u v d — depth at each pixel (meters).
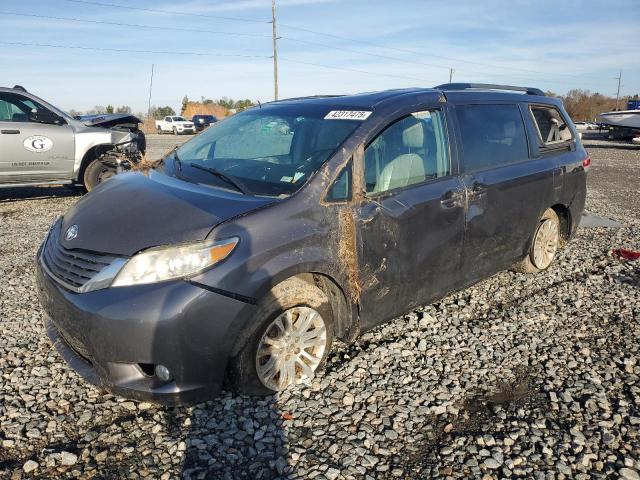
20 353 3.55
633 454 2.64
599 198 10.08
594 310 4.42
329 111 3.64
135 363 2.63
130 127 9.82
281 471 2.48
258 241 2.79
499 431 2.82
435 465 2.55
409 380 3.29
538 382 3.30
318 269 3.01
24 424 2.81
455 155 3.89
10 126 8.20
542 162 4.72
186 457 2.57
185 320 2.58
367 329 3.43
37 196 9.78
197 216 2.83
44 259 3.17
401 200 3.43
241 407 2.95
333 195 3.13
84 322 2.65
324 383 3.20
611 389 3.22
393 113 3.51
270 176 3.26
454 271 3.96
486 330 4.02
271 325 2.91
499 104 4.45
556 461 2.58
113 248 2.74
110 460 2.54
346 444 2.68
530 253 4.91
